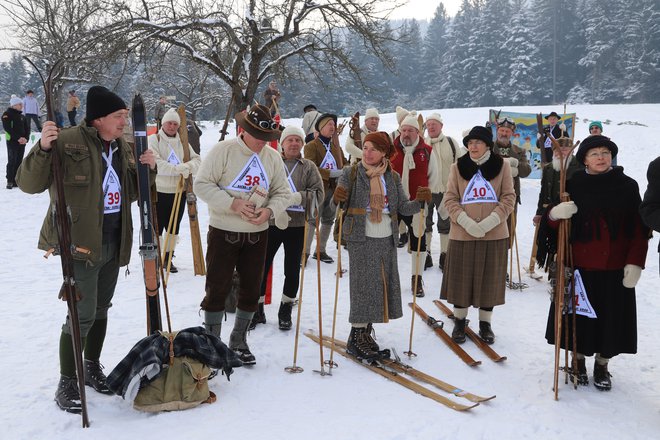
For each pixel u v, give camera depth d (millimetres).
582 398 3670
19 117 12359
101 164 3203
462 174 4598
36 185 3014
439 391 3709
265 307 5367
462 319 4645
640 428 3289
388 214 4207
